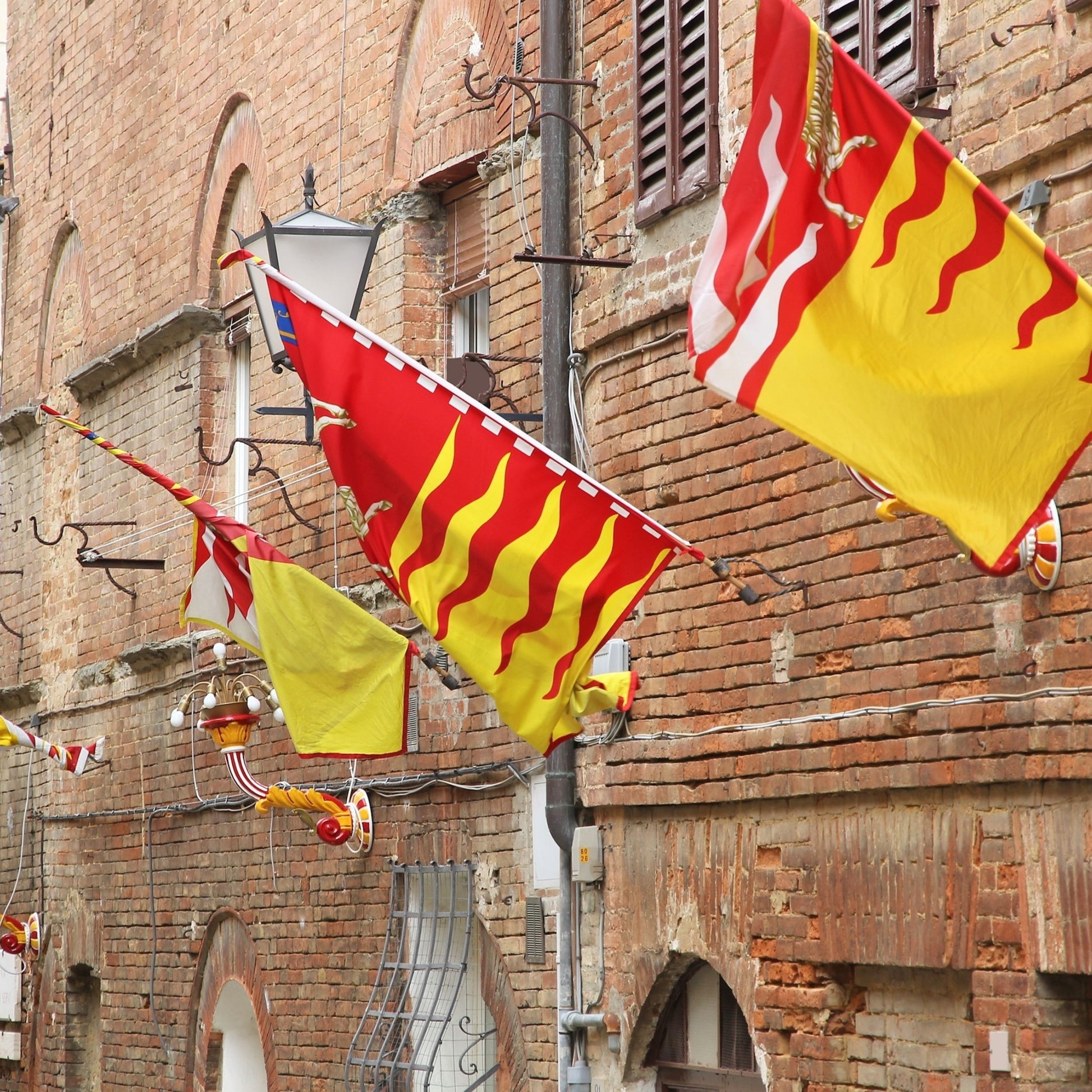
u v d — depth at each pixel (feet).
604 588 45.78
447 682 60.39
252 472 72.49
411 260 70.54
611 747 56.85
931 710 44.32
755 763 50.44
